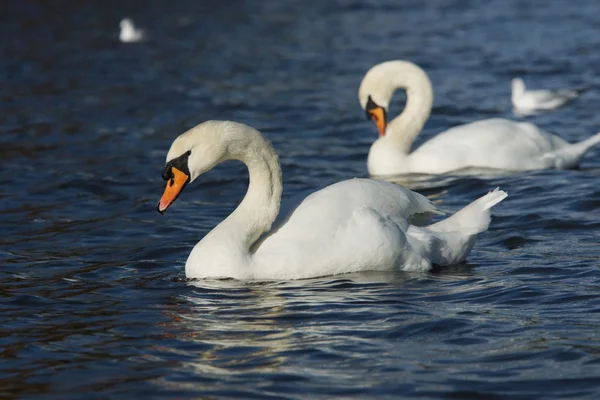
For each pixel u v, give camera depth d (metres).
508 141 18.44
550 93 25.30
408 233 12.59
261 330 10.44
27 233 15.20
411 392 8.76
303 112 25.75
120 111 26.47
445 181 17.73
